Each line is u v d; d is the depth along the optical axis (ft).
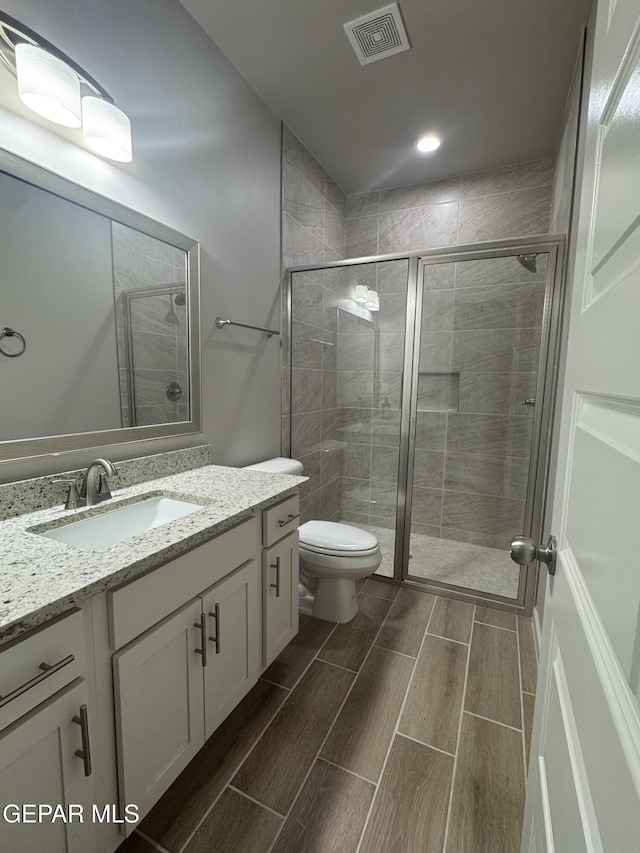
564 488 2.27
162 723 3.29
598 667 1.34
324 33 5.48
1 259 3.56
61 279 4.02
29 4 3.54
